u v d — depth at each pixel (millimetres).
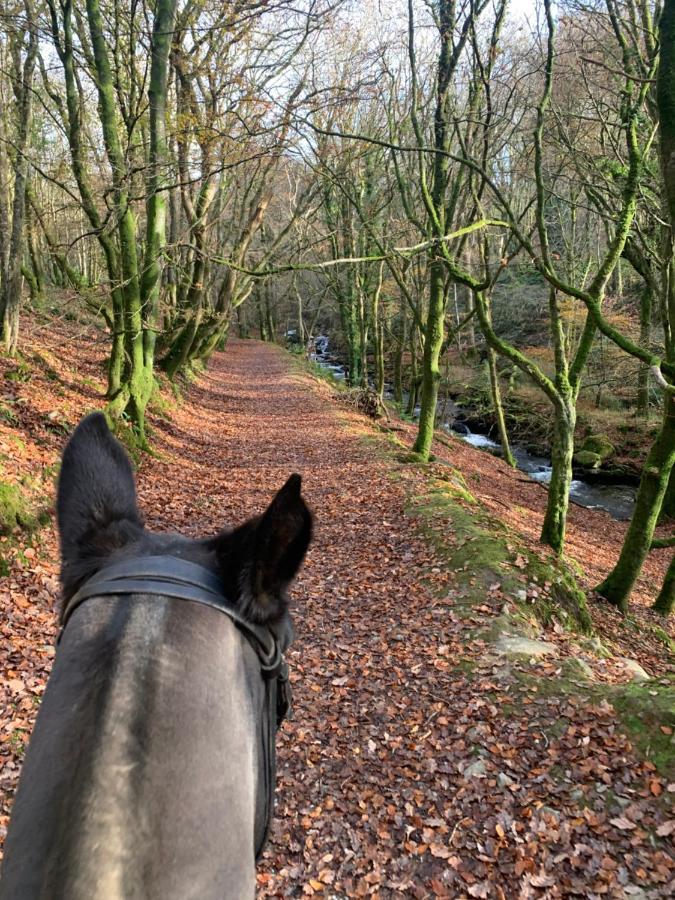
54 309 21297
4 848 1120
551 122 15117
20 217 12922
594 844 4648
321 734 6070
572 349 25469
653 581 14500
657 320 23844
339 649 7578
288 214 37562
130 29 14305
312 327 45000
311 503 13031
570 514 19938
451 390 36906
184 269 20641
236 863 1158
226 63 16531
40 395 12438
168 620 1317
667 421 10438
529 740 5766
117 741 1129
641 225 14648
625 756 5371
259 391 28547
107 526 1618
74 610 1417
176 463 14562
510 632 7691
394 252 10391
